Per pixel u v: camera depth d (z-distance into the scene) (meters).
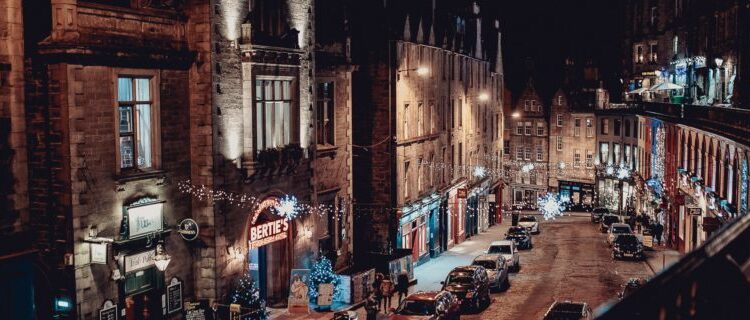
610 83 90.25
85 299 22.55
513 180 95.06
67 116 22.02
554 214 74.06
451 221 55.78
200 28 26.62
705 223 35.72
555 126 91.69
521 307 33.53
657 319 6.46
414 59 46.69
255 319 28.28
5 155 19.02
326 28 36.53
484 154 68.44
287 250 32.03
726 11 45.00
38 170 22.56
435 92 51.41
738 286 6.66
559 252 52.44
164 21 25.73
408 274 39.44
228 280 27.84
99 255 22.56
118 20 23.86
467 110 61.38
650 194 65.44
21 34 19.23
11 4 18.98
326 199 36.34
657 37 70.56
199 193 27.00
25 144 19.52
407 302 27.12
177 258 26.52
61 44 21.61
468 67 61.59
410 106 45.84
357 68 38.59
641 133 73.44
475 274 32.91
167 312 25.86
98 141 22.98
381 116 42.78
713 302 6.64
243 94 28.34
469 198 61.75
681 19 60.84
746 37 40.06
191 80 26.80
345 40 38.06
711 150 39.59
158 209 25.19
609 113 85.31
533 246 55.94
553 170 92.06
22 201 19.48
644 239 53.31
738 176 32.78
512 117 94.69
